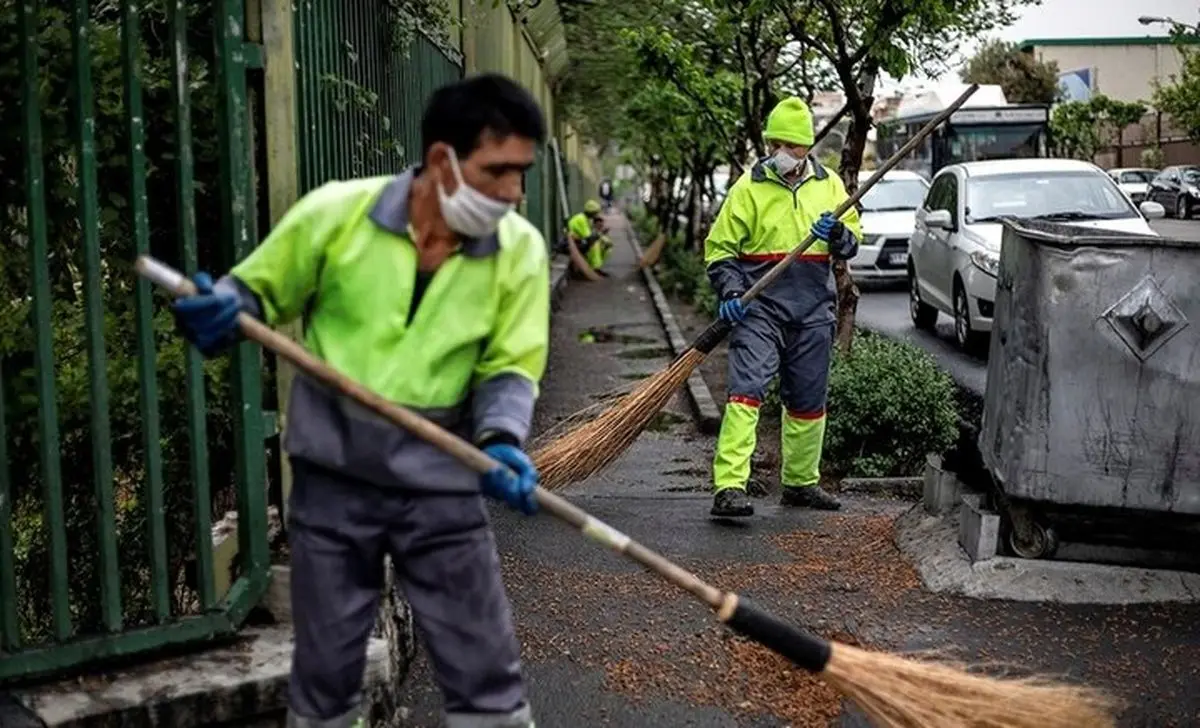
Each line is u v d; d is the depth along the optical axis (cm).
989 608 520
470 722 320
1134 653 477
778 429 926
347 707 323
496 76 288
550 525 652
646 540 631
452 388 307
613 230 4578
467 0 1194
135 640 380
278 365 432
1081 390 504
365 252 297
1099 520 536
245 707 371
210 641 392
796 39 950
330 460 303
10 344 431
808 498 703
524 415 305
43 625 488
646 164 3284
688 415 1023
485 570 316
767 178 666
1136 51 6116
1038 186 1398
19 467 452
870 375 792
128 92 371
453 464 305
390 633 437
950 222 1394
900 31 905
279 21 421
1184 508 506
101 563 377
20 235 448
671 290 2103
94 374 374
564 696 449
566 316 1802
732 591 548
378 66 618
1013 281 521
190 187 381
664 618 517
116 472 498
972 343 1352
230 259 391
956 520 594
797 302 670
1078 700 362
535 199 2044
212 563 395
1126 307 496
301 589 312
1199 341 496
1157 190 3806
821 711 436
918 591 542
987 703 350
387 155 631
